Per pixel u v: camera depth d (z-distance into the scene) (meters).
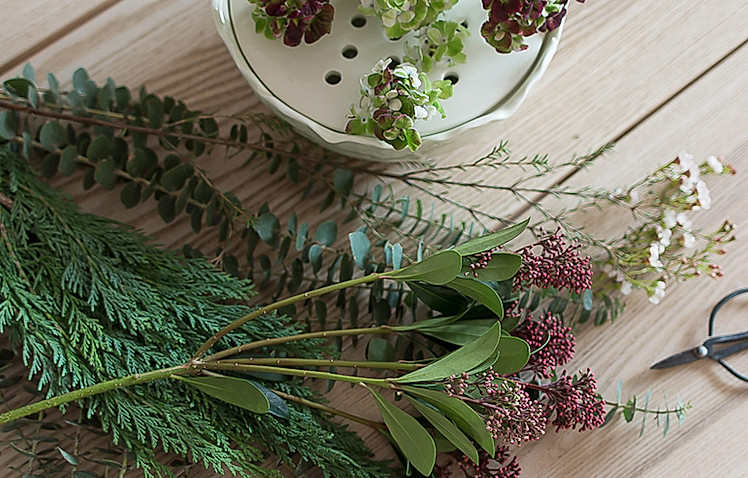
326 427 0.80
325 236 0.81
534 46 0.77
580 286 0.77
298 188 0.86
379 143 0.76
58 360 0.77
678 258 0.84
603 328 0.86
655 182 0.85
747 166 0.89
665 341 0.86
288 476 0.83
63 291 0.77
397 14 0.73
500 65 0.77
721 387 0.85
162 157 0.85
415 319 0.83
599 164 0.88
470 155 0.87
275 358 0.77
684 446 0.85
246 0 0.77
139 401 0.76
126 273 0.77
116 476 0.82
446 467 0.81
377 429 0.79
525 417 0.73
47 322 0.76
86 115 0.83
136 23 0.86
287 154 0.83
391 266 0.83
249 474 0.81
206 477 0.82
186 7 0.87
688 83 0.89
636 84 0.89
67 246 0.78
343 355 0.84
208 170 0.85
